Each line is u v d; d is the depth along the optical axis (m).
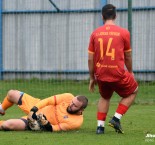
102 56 21.41
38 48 50.84
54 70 50.28
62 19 50.41
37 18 50.88
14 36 51.25
